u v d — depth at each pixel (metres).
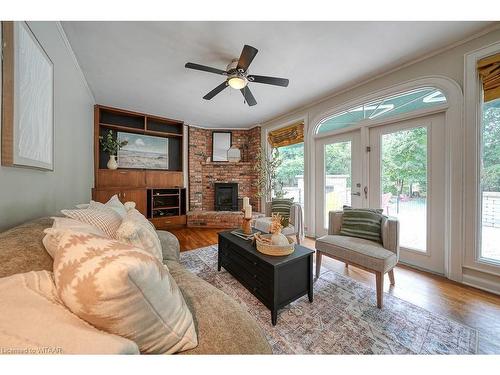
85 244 0.66
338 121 3.37
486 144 2.01
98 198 3.68
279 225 1.83
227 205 5.27
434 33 1.95
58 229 0.82
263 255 1.65
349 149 3.22
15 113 1.04
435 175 2.33
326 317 1.56
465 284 2.04
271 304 1.49
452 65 2.12
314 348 1.28
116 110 3.98
